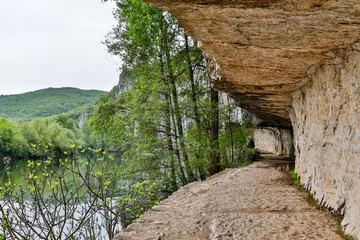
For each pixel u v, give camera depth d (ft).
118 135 47.09
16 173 63.05
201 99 53.47
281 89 24.94
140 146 44.34
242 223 15.96
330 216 15.46
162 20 48.08
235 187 26.89
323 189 18.30
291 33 12.05
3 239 16.46
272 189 24.99
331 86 16.28
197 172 52.29
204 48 15.34
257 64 18.22
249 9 9.64
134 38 48.16
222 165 51.90
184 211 19.45
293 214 16.89
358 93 12.83
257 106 35.17
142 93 48.47
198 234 14.88
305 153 24.62
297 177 29.45
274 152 79.97
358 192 12.51
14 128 173.78
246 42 13.84
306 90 22.54
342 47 13.64
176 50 51.85
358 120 12.85
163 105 49.03
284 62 17.33
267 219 16.33
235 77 22.48
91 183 32.81
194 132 50.96
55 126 155.74
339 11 9.20
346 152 14.29
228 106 51.08
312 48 14.08
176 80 51.90
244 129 67.46
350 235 12.21
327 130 17.61
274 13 9.81
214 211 18.93
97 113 47.93
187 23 11.60
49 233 16.11
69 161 19.34
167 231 15.51
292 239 13.16
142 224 16.90
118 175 39.45
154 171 44.01
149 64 48.19
